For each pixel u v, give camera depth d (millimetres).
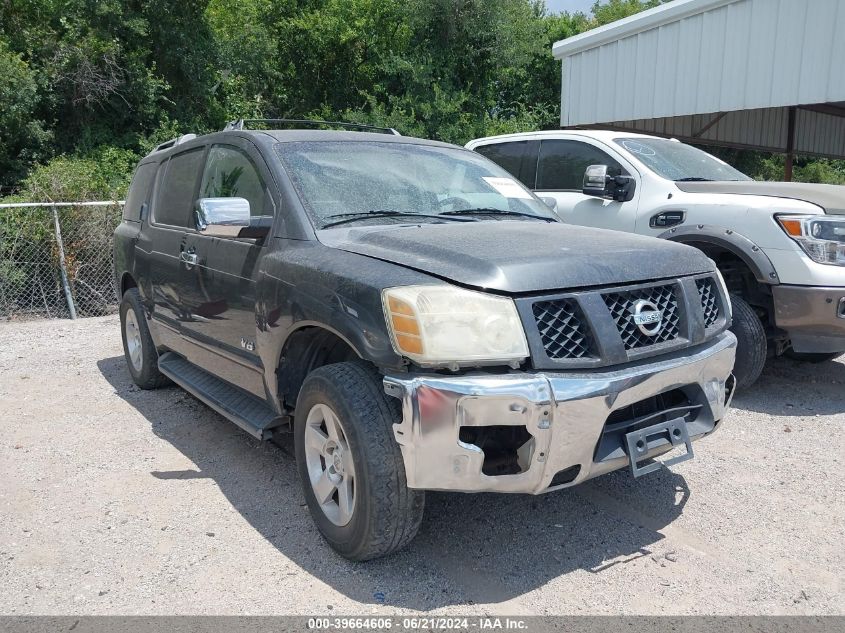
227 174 4215
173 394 5648
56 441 4645
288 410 3611
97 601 2834
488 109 23984
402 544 2924
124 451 4453
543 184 6988
